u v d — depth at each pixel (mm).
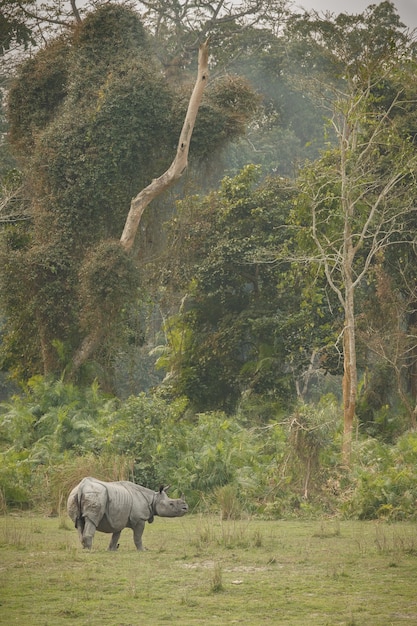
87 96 62719
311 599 16250
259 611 15227
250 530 27359
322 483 34031
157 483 34562
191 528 27828
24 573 18703
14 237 63219
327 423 35312
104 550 22328
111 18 63719
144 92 61031
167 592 16875
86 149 60531
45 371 59031
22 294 58906
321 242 52594
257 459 37969
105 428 42344
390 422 57438
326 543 24047
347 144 47781
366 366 61906
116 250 57312
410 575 18734
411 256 60562
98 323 57750
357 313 62000
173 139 62781
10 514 31781
